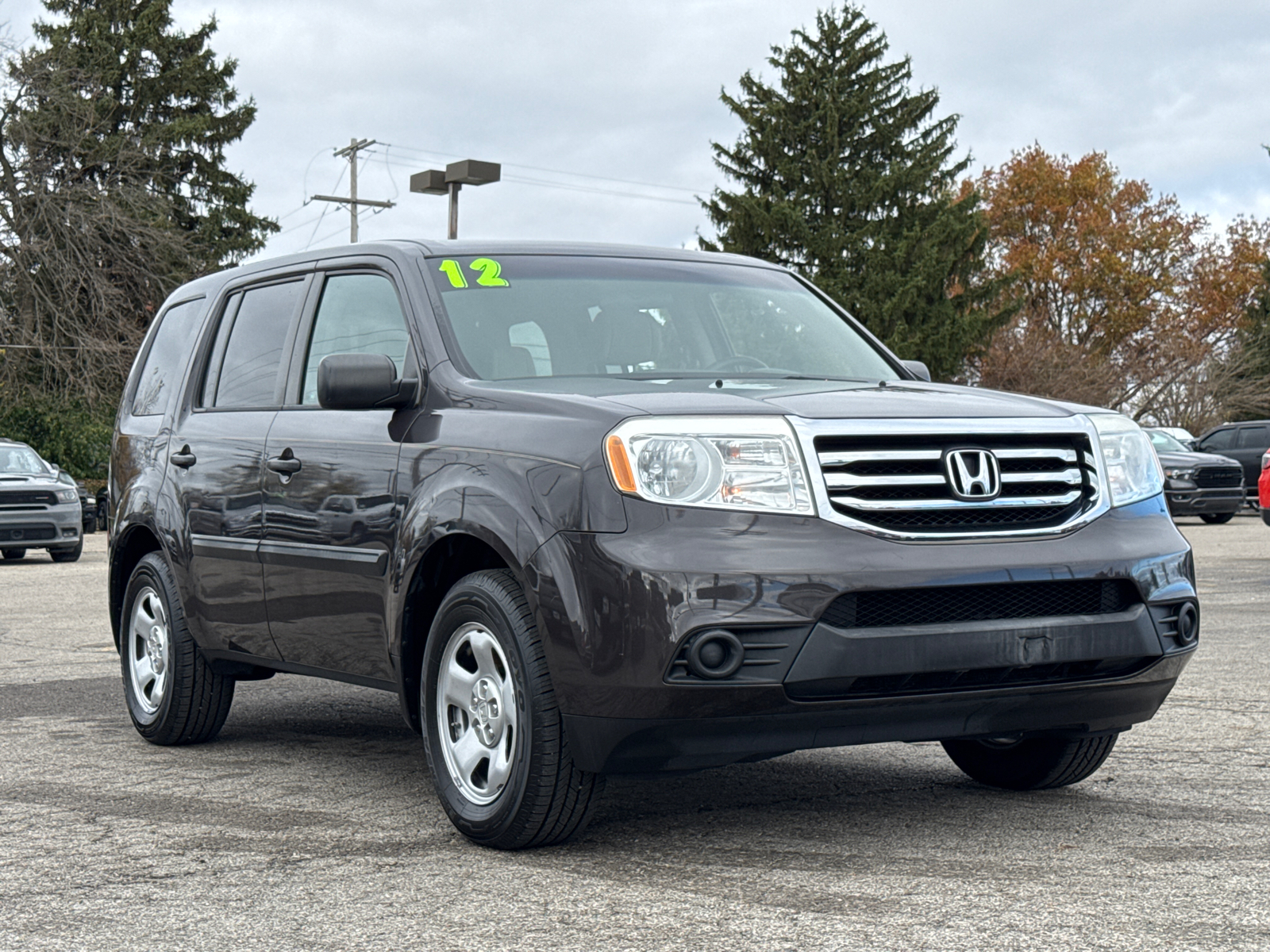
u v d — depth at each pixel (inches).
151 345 280.5
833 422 159.9
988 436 165.5
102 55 1800.0
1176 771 215.2
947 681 160.1
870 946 132.8
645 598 151.5
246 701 301.6
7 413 1462.8
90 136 1614.2
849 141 1788.9
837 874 159.2
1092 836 176.1
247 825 187.6
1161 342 2160.4
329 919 145.0
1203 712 266.4
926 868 161.5
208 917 146.2
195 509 236.7
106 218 1462.8
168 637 245.0
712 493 155.6
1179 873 157.9
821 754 236.2
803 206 1754.4
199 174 1845.5
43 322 1444.4
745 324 218.5
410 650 187.2
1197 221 2320.4
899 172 1722.4
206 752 243.1
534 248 218.8
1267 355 2114.9
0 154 1472.7
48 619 472.4
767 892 152.3
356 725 270.5
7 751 244.1
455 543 178.7
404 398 191.9
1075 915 142.2
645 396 167.8
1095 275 2257.6
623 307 210.4
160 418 260.2
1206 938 134.3
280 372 228.1
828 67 1798.7
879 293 1679.4
